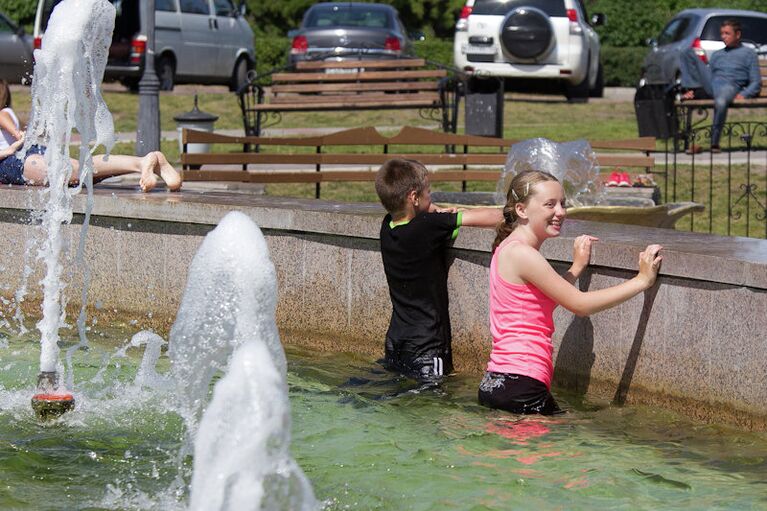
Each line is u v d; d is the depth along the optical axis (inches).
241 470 153.9
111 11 279.0
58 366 274.4
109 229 349.1
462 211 288.7
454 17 1860.2
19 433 247.1
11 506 205.3
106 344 327.6
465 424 251.1
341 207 324.2
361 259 308.3
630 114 964.6
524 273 255.6
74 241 355.3
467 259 288.7
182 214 331.9
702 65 877.8
